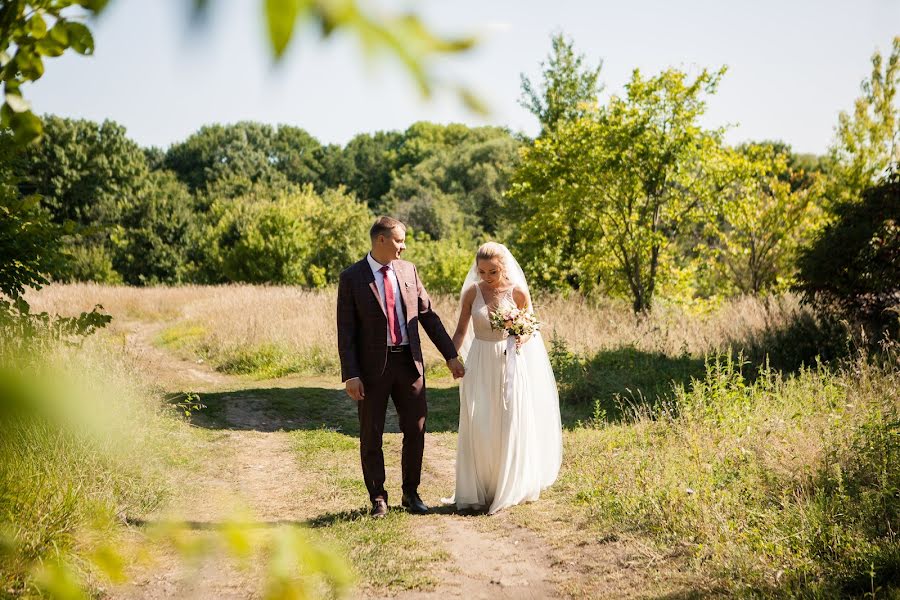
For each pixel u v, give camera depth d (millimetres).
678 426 6594
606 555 4320
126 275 43688
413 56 302
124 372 7723
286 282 32500
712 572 3770
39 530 3564
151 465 5801
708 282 21078
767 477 4914
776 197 19594
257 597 3533
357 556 4375
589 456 6484
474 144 68562
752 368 9867
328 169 74688
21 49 1381
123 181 46906
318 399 10602
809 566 3525
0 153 5816
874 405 5812
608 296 19375
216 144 66125
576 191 16734
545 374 5957
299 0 268
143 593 3543
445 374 12578
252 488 6027
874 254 9469
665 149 16000
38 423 509
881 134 19859
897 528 3893
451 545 4664
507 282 5730
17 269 6398
